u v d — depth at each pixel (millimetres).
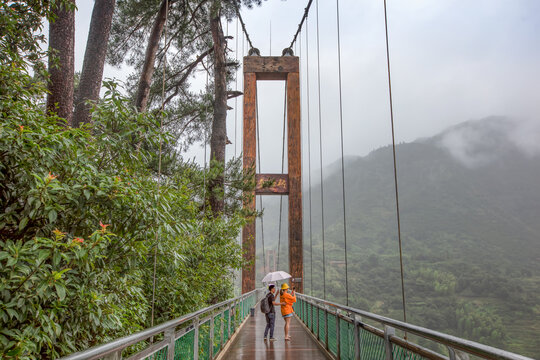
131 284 3377
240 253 8344
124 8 9688
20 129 2104
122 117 3141
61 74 4160
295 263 19844
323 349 6516
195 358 4117
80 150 2531
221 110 11867
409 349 2613
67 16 4266
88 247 2268
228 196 10477
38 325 2254
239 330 9281
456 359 1904
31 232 2488
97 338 2914
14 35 2967
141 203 2721
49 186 2178
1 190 2295
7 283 1964
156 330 2469
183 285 4949
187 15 10219
